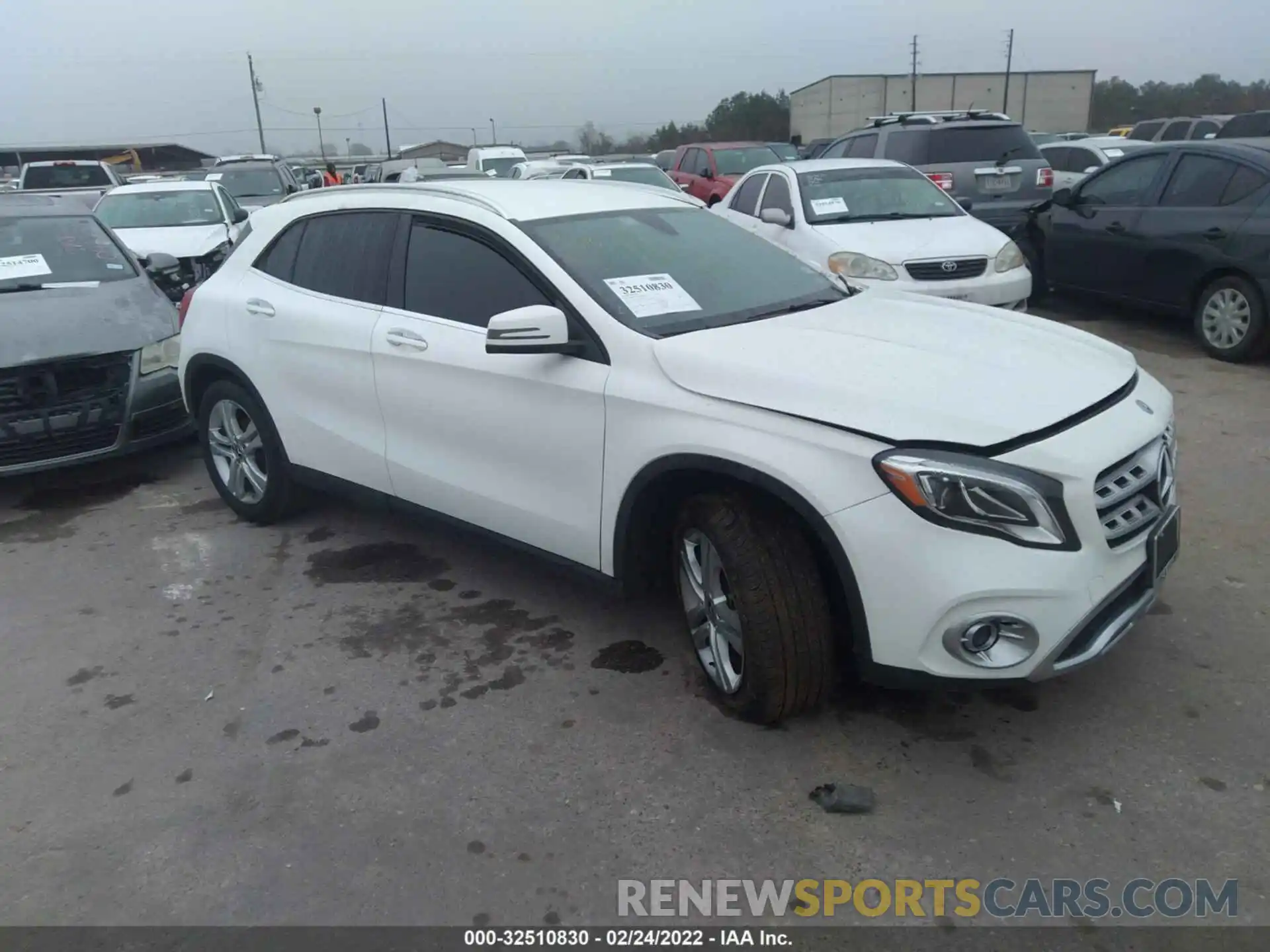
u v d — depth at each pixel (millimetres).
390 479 4430
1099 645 2947
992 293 7840
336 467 4699
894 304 4090
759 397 3107
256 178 18812
